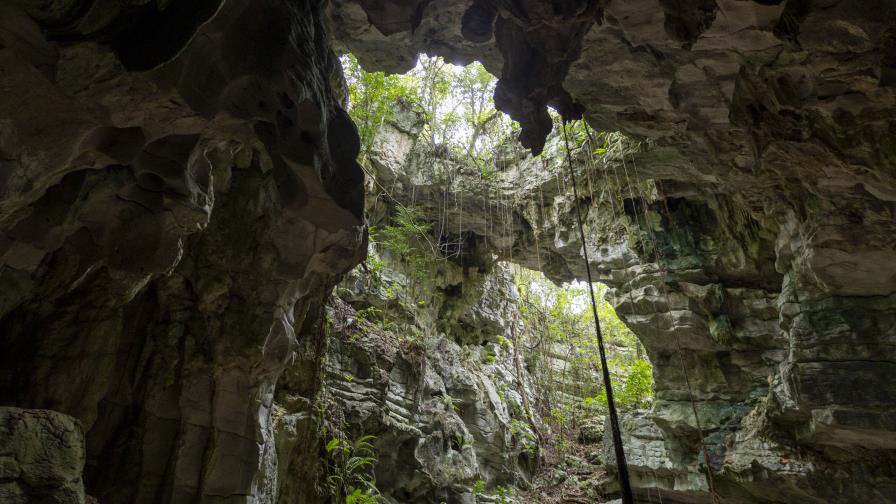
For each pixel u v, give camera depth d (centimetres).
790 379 1469
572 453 2550
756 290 1805
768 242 1742
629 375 2405
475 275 2358
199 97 653
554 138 2030
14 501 459
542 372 2858
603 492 2080
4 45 523
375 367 1653
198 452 855
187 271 917
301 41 723
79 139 607
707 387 1881
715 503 775
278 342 955
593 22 917
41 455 490
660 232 1881
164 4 567
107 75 571
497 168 2152
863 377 1377
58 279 737
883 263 1319
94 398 769
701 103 1116
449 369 2098
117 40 552
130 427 827
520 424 2334
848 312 1420
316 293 1258
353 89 1864
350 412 1524
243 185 963
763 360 1806
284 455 1126
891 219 1237
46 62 543
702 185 1764
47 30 524
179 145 717
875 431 1366
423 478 1703
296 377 1238
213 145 777
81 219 718
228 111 701
